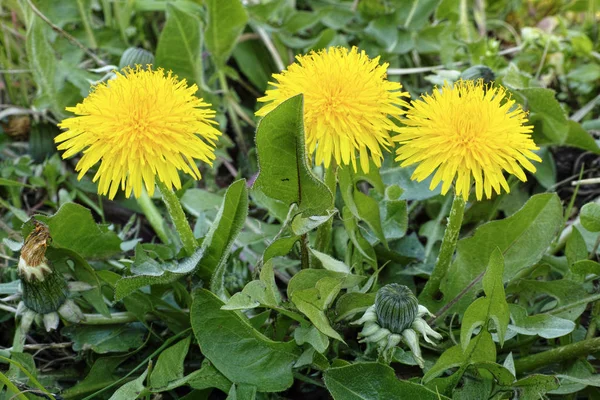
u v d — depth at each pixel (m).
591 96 0.49
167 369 0.33
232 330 0.32
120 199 0.43
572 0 0.58
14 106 0.45
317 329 0.32
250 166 0.46
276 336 0.34
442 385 0.32
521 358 0.35
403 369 0.35
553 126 0.40
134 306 0.34
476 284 0.35
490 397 0.32
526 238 0.34
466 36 0.50
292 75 0.31
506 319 0.31
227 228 0.32
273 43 0.49
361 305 0.33
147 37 0.51
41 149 0.44
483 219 0.41
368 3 0.51
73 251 0.33
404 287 0.31
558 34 0.55
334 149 0.31
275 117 0.30
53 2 0.45
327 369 0.32
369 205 0.35
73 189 0.43
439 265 0.35
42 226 0.32
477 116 0.31
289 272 0.39
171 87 0.31
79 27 0.47
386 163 0.39
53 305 0.33
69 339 0.37
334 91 0.31
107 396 0.34
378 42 0.48
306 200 0.32
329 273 0.33
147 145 0.30
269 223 0.41
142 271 0.32
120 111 0.30
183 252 0.34
